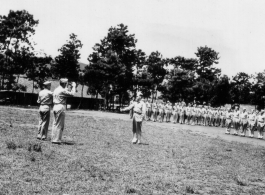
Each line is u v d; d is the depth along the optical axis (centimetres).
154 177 743
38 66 4684
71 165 758
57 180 624
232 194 660
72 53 5119
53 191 556
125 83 5844
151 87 6469
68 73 5150
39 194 532
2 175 616
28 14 4462
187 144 1470
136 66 6525
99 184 631
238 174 878
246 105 7000
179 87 6197
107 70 5469
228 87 6419
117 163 859
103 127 1883
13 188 545
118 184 648
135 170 798
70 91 1080
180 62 6931
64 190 569
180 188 668
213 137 2056
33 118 1995
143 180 704
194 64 6994
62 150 934
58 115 1048
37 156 809
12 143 877
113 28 6025
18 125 1474
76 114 3138
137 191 610
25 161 741
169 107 3506
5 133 1113
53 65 5097
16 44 4488
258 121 2547
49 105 1105
